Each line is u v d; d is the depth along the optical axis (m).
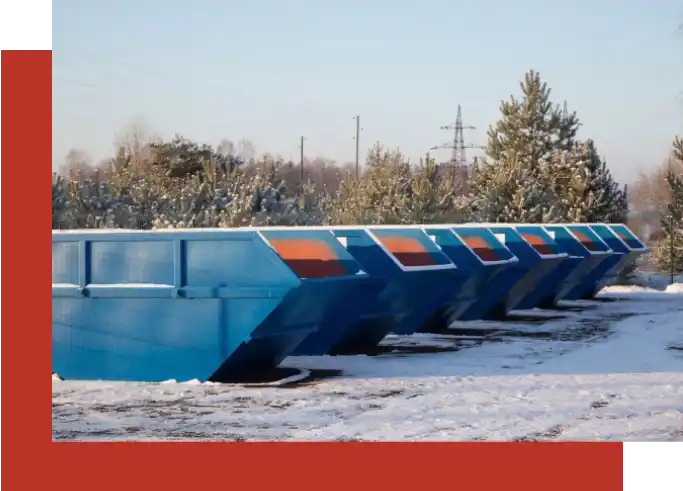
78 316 14.64
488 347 19.14
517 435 10.53
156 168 42.53
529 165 46.66
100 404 12.39
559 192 45.28
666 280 45.47
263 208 31.05
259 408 12.12
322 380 14.59
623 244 33.28
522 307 28.75
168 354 14.27
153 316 14.33
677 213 45.59
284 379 14.41
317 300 14.62
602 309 29.39
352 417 11.53
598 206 42.84
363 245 18.00
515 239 24.80
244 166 45.91
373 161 39.69
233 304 13.95
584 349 18.84
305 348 17.20
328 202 39.59
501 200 41.22
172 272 14.28
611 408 12.27
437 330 22.08
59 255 14.78
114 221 30.31
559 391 13.63
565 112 49.12
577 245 28.94
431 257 19.28
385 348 18.98
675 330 22.84
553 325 24.00
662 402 12.74
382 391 13.55
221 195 33.41
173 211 31.42
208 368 14.12
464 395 13.23
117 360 14.48
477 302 24.30
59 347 14.70
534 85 48.84
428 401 12.71
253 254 13.89
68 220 29.44
